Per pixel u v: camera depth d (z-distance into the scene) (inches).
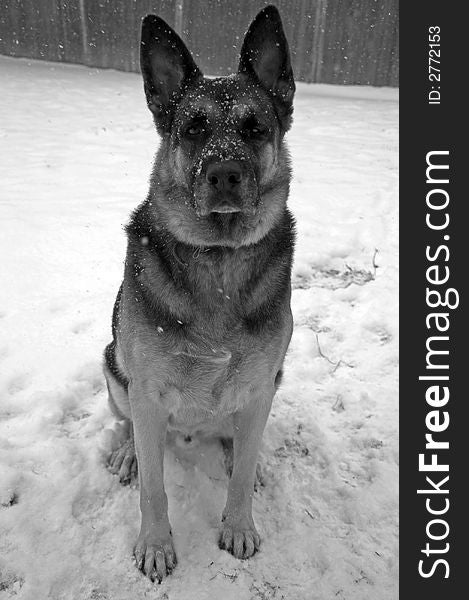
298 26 645.3
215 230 97.0
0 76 535.5
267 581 99.1
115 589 96.3
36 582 95.0
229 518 106.4
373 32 641.6
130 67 652.1
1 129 363.3
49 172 289.3
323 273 201.9
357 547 105.9
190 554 103.6
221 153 95.9
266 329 99.7
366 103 546.3
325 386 149.0
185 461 124.9
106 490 114.7
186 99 106.2
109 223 231.3
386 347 163.2
